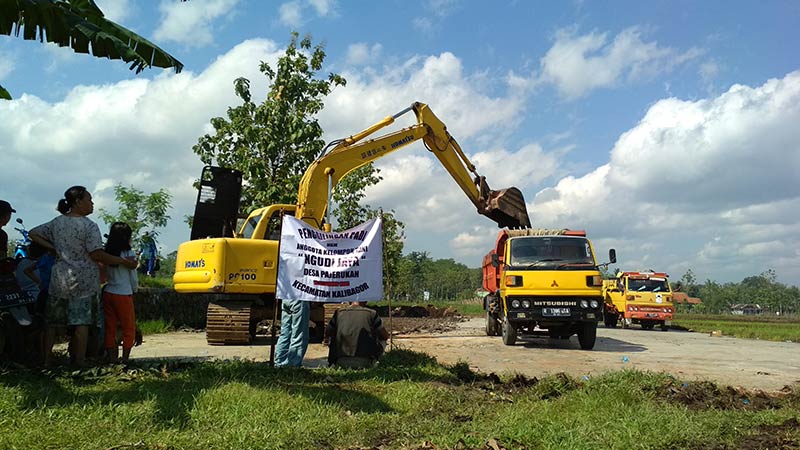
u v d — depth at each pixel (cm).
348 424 561
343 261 830
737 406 692
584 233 1549
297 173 2002
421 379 787
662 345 1612
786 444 509
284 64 2017
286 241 817
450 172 1619
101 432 497
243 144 2016
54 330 754
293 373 763
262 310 1391
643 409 609
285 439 504
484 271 1961
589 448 482
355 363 870
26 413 532
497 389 768
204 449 474
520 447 487
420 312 3172
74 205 755
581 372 1000
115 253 838
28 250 823
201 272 1306
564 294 1383
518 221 1675
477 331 1998
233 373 726
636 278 2606
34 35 718
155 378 699
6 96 824
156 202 2100
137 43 757
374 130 1445
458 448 472
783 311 8981
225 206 1537
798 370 1120
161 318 1752
